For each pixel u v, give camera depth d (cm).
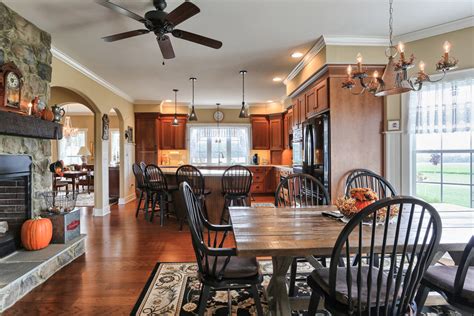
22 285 223
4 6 250
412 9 271
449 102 310
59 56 363
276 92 625
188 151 792
